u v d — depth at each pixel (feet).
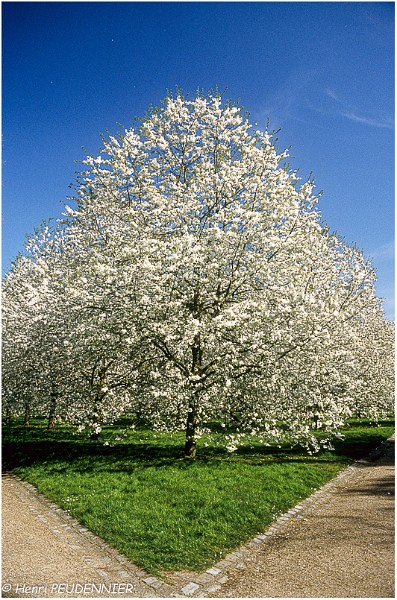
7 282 68.28
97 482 35.42
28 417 75.82
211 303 42.32
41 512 29.71
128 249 37.81
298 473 39.93
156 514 27.71
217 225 38.52
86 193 51.37
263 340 38.19
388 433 72.54
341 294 56.65
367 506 30.76
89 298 39.14
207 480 35.50
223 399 42.04
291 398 42.88
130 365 50.34
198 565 21.53
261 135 44.47
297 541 24.59
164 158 47.50
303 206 45.96
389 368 83.61
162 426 44.14
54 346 48.03
